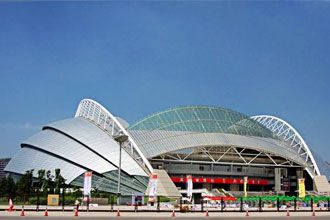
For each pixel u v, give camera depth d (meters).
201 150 124.44
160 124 128.00
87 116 136.25
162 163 123.25
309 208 88.00
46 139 122.31
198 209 74.88
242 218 53.94
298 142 142.62
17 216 52.41
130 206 82.75
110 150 114.31
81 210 66.44
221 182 128.12
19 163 121.44
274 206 93.62
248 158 132.00
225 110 138.12
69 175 110.69
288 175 137.38
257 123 141.88
